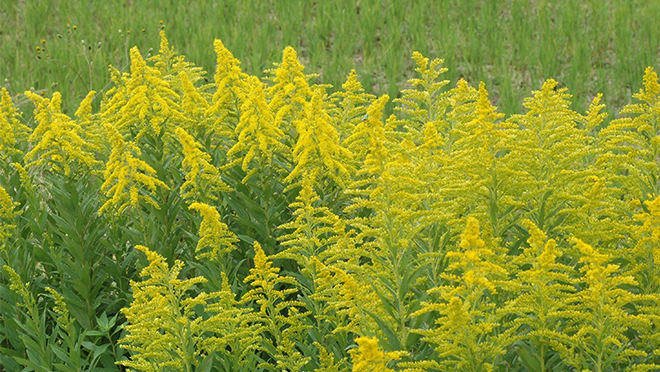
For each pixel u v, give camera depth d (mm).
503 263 3486
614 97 10148
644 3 12789
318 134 4324
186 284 3408
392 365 3326
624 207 3885
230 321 3484
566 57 11477
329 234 4383
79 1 13734
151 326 3311
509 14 13297
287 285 4555
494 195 3699
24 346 4352
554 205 3891
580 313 3125
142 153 4820
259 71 10758
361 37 12430
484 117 3662
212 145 5508
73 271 4473
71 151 4609
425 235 3855
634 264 3652
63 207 4520
